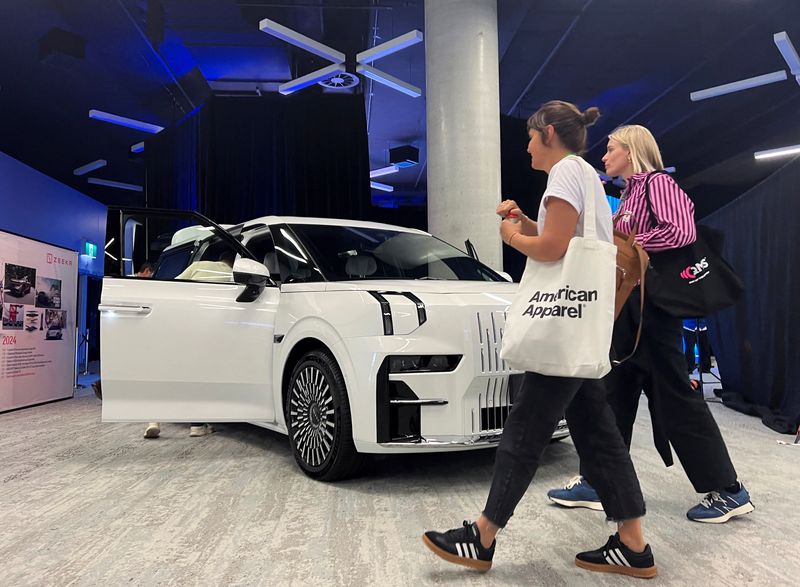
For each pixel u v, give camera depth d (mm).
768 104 10484
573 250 1415
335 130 8805
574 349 1388
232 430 3875
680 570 1608
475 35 5719
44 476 2709
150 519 2068
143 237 3166
